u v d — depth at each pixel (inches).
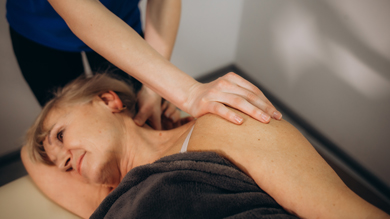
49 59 44.0
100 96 32.2
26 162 36.2
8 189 35.1
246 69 66.6
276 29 56.4
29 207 33.4
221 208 19.4
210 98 23.6
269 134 22.4
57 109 31.0
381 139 48.1
